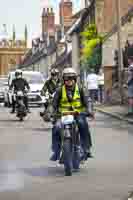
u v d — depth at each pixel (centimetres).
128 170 1284
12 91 3244
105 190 1059
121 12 4475
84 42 5688
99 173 1253
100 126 2450
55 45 9200
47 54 9988
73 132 1270
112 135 2052
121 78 3519
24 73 4709
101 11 5328
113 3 4666
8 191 1067
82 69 5825
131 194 1010
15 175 1248
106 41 4691
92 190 1062
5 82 5734
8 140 1948
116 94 4112
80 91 1301
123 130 2241
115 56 4291
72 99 1287
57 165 1366
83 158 1323
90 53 5403
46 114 2444
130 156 1509
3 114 3534
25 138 2014
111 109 3488
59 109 1297
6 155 1568
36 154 1582
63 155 1249
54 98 1296
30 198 999
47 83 2416
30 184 1138
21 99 2908
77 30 7381
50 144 1814
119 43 3506
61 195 1020
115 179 1174
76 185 1117
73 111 1284
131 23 3931
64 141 1245
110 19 4859
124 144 1770
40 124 2664
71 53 8000
